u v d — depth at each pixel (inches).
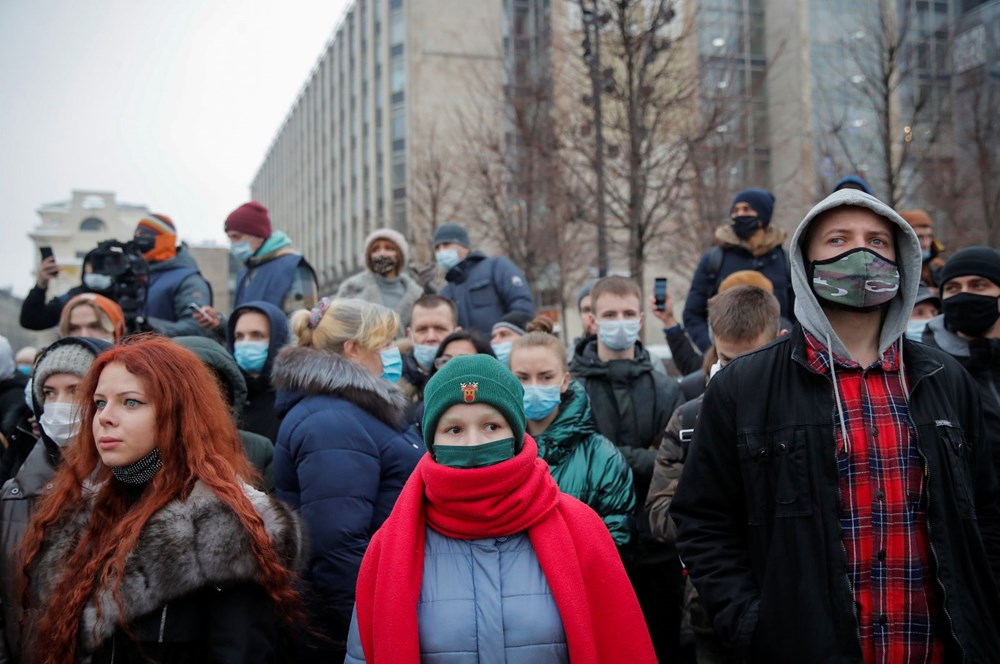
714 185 431.5
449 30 1154.7
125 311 185.3
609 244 471.8
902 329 85.7
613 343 164.7
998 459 112.0
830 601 80.0
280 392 126.0
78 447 94.5
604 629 81.3
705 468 93.9
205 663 82.1
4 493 109.1
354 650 83.4
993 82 431.5
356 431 115.9
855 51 411.2
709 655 125.3
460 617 77.5
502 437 83.1
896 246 88.6
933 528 79.7
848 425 84.0
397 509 83.8
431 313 187.8
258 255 233.6
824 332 86.4
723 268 224.5
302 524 100.7
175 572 80.7
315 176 2171.5
